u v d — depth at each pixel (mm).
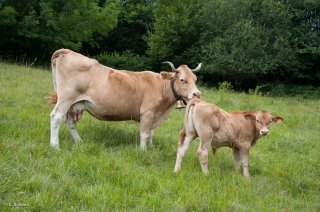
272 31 26281
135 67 30859
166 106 8516
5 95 11312
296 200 6258
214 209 5230
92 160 6359
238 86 28719
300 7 28344
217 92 19719
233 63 25234
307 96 26266
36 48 28812
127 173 5988
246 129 7254
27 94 11930
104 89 7707
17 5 26688
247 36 25234
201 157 6855
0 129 7504
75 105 7730
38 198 4738
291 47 27141
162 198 5414
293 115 14648
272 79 28797
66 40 27062
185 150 6984
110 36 36562
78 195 5086
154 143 8578
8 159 5832
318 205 6090
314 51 26172
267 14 26672
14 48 28734
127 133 8734
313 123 13609
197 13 28484
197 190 5746
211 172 6879
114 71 7977
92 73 7680
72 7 26906
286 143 10273
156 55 29344
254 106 15070
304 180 7238
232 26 26531
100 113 7883
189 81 8266
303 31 27594
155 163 7043
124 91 7891
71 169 5961
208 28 28422
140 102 8102
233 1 27750
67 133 8234
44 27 26359
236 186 6230
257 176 7246
